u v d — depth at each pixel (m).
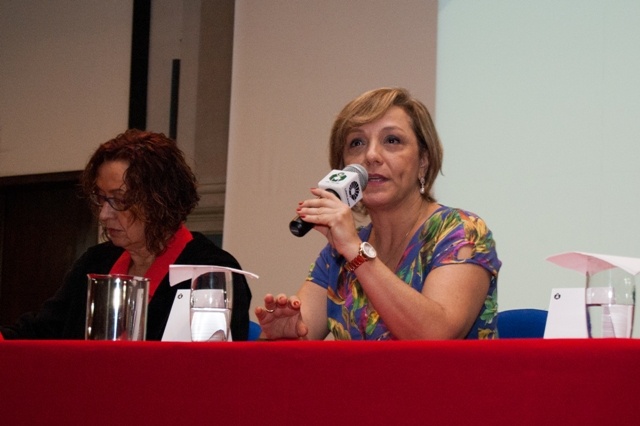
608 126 3.52
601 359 1.02
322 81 4.30
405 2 4.08
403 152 1.96
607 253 3.47
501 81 3.77
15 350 1.23
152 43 5.19
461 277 1.82
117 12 5.41
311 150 4.30
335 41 4.28
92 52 5.44
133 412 1.17
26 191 5.61
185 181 2.28
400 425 1.07
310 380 1.10
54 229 5.52
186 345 1.16
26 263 5.57
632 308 1.46
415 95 3.97
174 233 2.26
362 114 1.98
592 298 1.47
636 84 3.49
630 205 3.45
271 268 4.30
